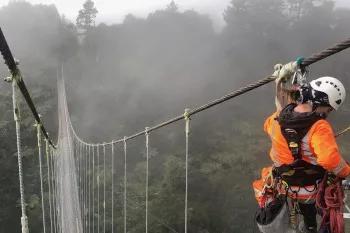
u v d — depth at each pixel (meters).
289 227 2.78
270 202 2.86
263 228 2.82
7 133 50.91
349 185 2.59
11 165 46.97
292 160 2.69
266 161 55.03
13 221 42.91
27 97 7.68
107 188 38.50
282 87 2.94
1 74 66.62
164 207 34.00
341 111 62.50
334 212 2.47
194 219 35.38
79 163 35.81
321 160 2.45
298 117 2.60
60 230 25.08
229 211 38.91
